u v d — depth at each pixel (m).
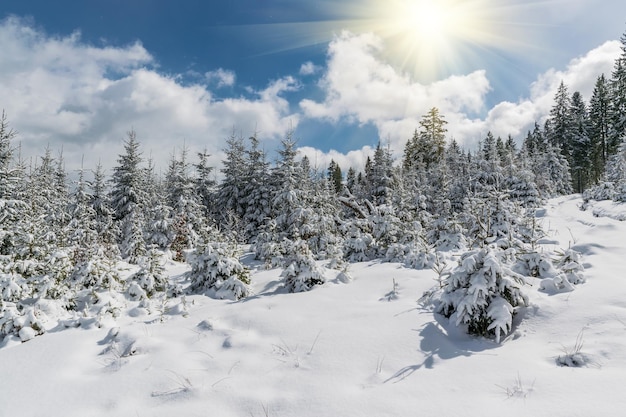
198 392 4.31
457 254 10.92
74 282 9.22
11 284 7.45
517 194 29.56
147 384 4.58
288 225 18.78
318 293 8.05
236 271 9.88
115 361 5.21
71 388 4.59
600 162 54.16
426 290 7.48
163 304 8.23
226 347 5.54
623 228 11.17
